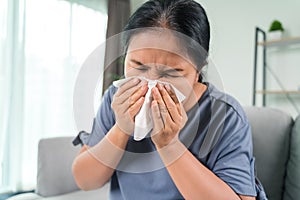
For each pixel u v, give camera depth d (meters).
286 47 1.88
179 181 0.45
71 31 1.94
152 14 0.41
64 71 1.91
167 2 0.42
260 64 1.98
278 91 1.78
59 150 1.07
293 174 0.80
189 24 0.40
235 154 0.50
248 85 2.02
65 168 1.07
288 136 0.85
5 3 1.65
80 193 1.05
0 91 1.64
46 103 1.85
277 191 0.83
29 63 1.77
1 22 1.64
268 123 0.87
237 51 2.08
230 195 0.45
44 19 1.82
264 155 0.84
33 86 1.79
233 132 0.52
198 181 0.45
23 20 1.72
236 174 0.48
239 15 2.07
